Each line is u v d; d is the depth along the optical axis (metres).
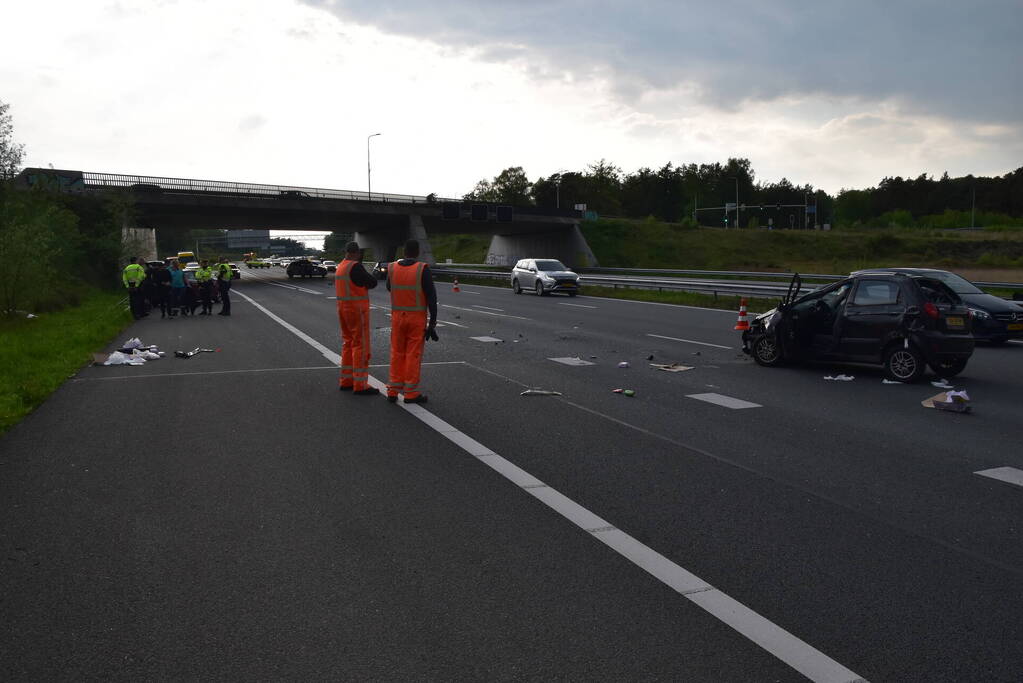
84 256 40.06
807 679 3.04
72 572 4.15
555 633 3.43
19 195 32.47
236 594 3.86
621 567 4.18
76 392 9.95
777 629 3.46
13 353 13.41
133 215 46.12
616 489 5.64
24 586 3.98
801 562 4.25
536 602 3.75
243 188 57.03
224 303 24.77
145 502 5.38
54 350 14.35
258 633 3.44
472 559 4.30
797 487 5.68
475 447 6.92
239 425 7.89
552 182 138.50
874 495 5.48
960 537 4.64
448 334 17.62
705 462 6.39
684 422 8.00
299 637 3.41
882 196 190.50
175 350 14.82
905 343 10.55
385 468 6.23
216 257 157.62
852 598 3.79
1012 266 71.75
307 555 4.38
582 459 6.49
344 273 9.66
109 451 6.82
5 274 21.11
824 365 12.47
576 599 3.78
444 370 11.87
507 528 4.81
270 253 176.00
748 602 3.74
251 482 5.85
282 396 9.62
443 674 3.08
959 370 11.03
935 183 190.62
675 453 6.70
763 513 5.09
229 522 4.95
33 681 3.05
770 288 27.86
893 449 6.84
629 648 3.29
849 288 11.45
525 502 5.34
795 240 90.62
